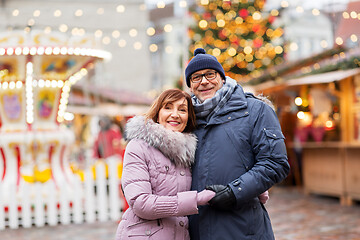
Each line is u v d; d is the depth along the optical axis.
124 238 3.15
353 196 9.76
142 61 26.59
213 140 3.20
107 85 20.38
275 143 3.11
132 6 25.38
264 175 3.06
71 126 19.86
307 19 26.97
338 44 10.78
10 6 22.70
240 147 3.16
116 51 26.12
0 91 9.16
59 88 9.30
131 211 3.20
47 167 9.26
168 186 3.13
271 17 18.08
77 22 23.17
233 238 3.10
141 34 26.41
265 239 3.22
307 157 11.60
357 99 9.67
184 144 3.15
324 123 10.38
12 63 8.65
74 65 9.06
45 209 8.82
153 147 3.17
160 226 3.13
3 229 8.23
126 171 3.13
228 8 18.00
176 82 23.70
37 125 9.30
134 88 26.53
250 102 3.25
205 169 3.17
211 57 3.38
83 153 19.28
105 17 24.50
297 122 11.77
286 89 11.11
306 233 6.90
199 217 3.19
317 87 10.32
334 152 10.35
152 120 3.22
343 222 7.73
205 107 3.24
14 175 9.11
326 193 10.74
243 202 3.04
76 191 8.69
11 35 8.22
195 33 18.55
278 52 18.48
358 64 8.92
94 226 8.15
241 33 18.36
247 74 20.03
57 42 8.35
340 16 11.45
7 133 9.16
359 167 9.56
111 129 13.64
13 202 8.34
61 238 7.16
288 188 13.06
